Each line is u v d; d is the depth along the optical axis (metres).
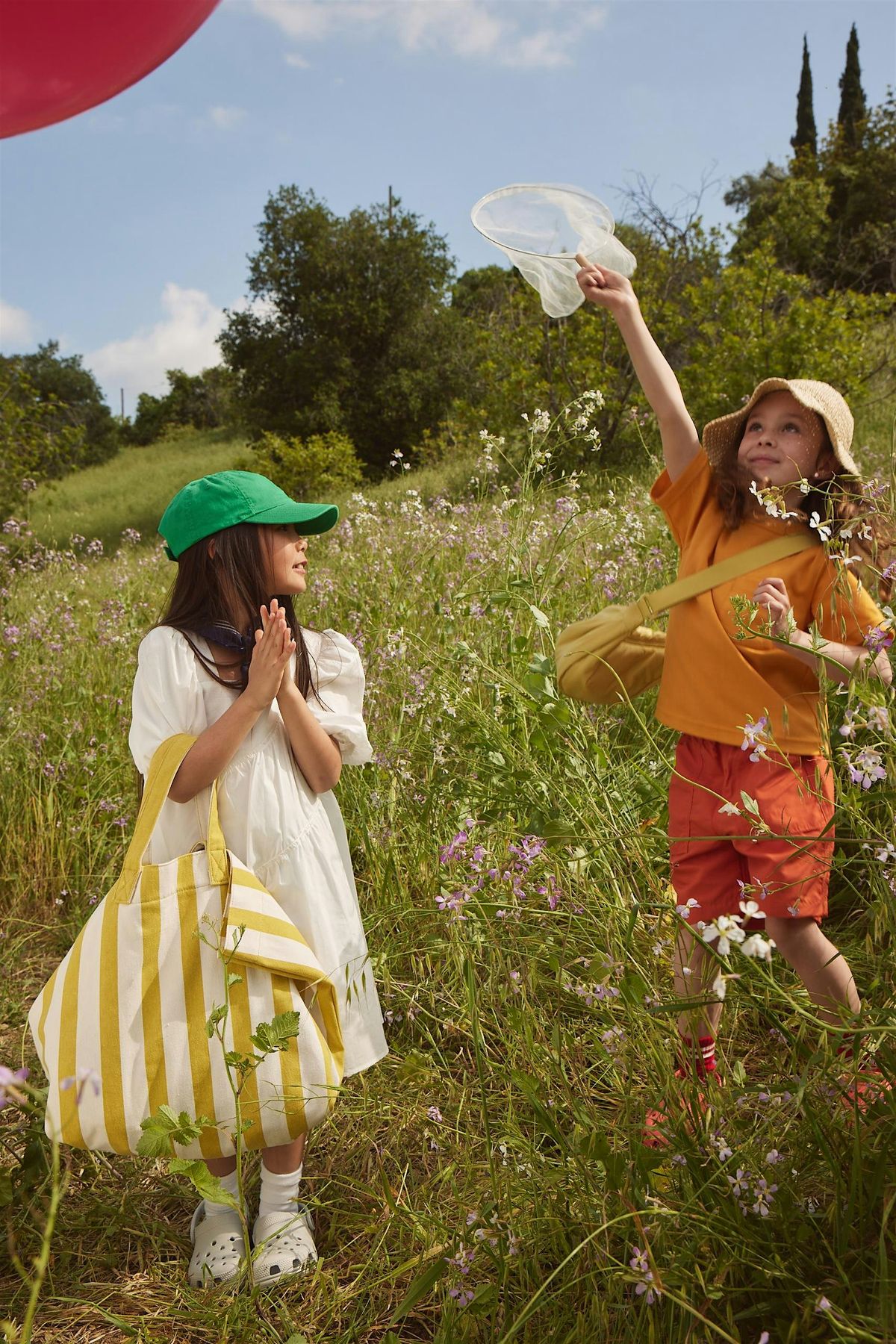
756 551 2.16
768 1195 1.51
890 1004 1.85
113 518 22.30
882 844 1.68
